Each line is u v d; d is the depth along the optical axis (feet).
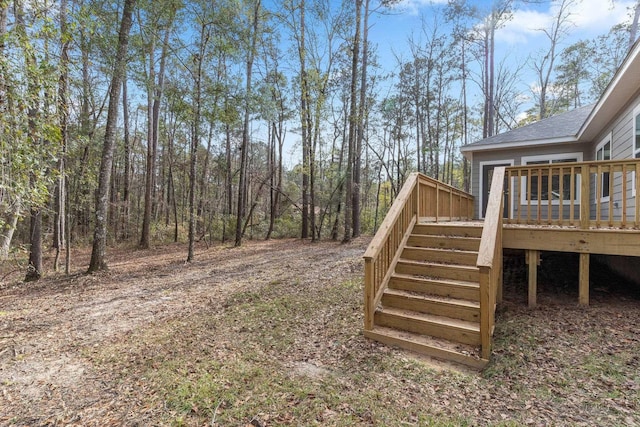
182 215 60.75
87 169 28.99
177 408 8.32
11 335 13.52
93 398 8.98
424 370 10.03
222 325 14.34
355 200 45.19
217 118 31.83
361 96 43.29
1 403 8.78
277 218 62.18
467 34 58.90
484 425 7.34
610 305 13.80
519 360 10.16
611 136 22.15
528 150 29.99
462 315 12.11
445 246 15.67
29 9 13.03
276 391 9.01
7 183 12.09
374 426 7.43
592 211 26.40
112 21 24.93
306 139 49.11
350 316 14.69
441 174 80.33
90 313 16.30
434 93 62.90
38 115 13.26
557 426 7.18
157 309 16.80
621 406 7.73
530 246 14.89
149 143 45.55
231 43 30.89
